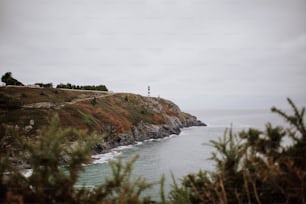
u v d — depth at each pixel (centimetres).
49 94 6100
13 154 348
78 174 353
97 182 2462
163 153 4306
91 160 359
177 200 381
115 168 341
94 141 361
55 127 356
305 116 360
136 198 317
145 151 4581
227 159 375
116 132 5388
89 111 5488
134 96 8762
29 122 3709
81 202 323
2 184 340
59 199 321
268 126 369
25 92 5722
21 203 291
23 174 347
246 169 355
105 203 319
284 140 368
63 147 354
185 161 3525
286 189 342
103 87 9750
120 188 329
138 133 6166
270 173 334
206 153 4116
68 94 6738
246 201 362
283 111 372
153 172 2942
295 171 326
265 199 357
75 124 4466
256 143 354
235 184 369
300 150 358
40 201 318
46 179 331
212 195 371
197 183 409
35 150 341
